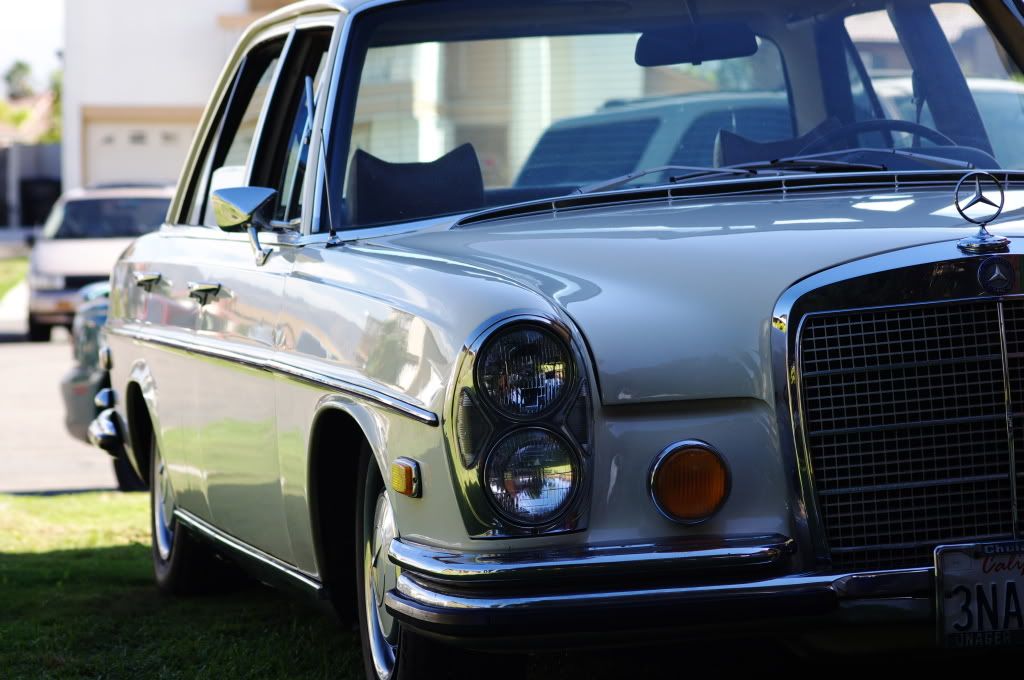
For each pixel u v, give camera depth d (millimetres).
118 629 7016
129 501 11344
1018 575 4176
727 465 4145
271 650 6371
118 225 25672
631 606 4008
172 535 7520
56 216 26078
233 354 5840
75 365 12094
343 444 5203
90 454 14391
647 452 4129
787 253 4324
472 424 4086
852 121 5828
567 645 4051
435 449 4207
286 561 5723
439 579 4109
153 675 6117
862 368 4184
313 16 6125
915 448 4215
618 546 4070
